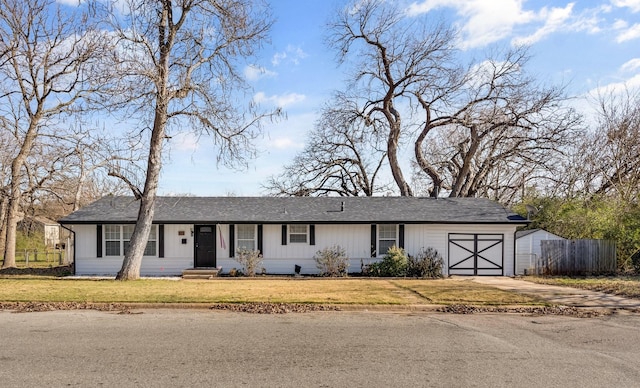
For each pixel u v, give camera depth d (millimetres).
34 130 25500
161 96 17641
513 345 8352
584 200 28875
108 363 6953
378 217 23188
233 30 19141
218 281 18609
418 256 22531
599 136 32312
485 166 35344
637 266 22641
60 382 6078
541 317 11336
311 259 23016
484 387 6012
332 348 7977
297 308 12102
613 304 12961
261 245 22984
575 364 7137
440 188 36719
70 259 29312
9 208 26047
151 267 22672
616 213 24375
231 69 19781
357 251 23125
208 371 6602
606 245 22109
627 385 6145
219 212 23562
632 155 30406
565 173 33188
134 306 12203
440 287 16391
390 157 37594
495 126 32688
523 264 23422
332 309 12125
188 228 22859
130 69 16516
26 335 8789
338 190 41438
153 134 18625
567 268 21984
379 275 21547
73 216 22531
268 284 17219
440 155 39938
